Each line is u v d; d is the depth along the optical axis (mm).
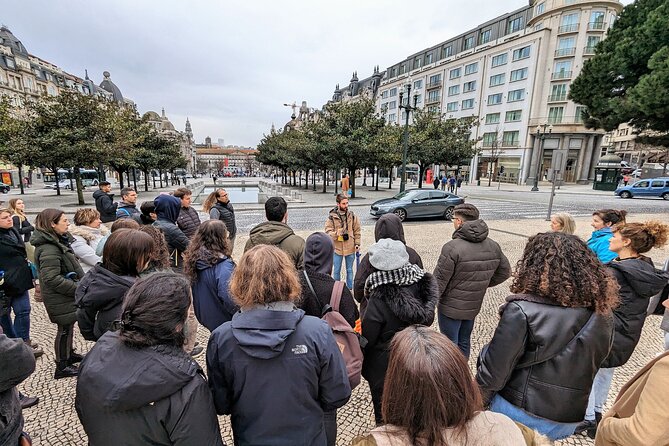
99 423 1092
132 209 5512
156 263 2268
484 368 1523
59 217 2801
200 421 1142
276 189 26297
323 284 1954
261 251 1421
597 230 3262
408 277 1923
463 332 2977
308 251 2098
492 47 46688
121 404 1030
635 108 12820
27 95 51375
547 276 1418
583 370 1396
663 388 967
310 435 1354
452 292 2793
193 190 28062
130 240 2051
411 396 897
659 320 4289
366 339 1946
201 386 1178
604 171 30516
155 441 1119
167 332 1146
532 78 42312
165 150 28484
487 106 48250
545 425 1438
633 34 14008
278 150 33938
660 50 11812
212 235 2387
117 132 16750
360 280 2299
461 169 53000
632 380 1209
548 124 40875
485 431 903
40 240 2764
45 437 2338
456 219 3100
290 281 1346
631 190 22484
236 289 1353
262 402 1281
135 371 1053
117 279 2008
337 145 20453
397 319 1885
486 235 2734
